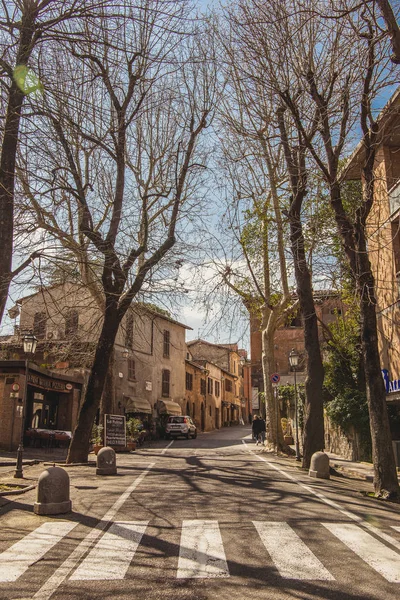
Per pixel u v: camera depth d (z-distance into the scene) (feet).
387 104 42.45
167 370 150.20
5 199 35.12
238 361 269.44
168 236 57.52
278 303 78.48
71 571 18.78
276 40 39.86
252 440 119.65
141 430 103.24
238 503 31.60
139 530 24.59
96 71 38.91
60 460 63.21
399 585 17.47
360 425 69.05
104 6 33.45
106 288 55.83
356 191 57.88
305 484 41.34
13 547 21.89
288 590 16.87
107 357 58.39
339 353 78.43
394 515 29.78
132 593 16.56
